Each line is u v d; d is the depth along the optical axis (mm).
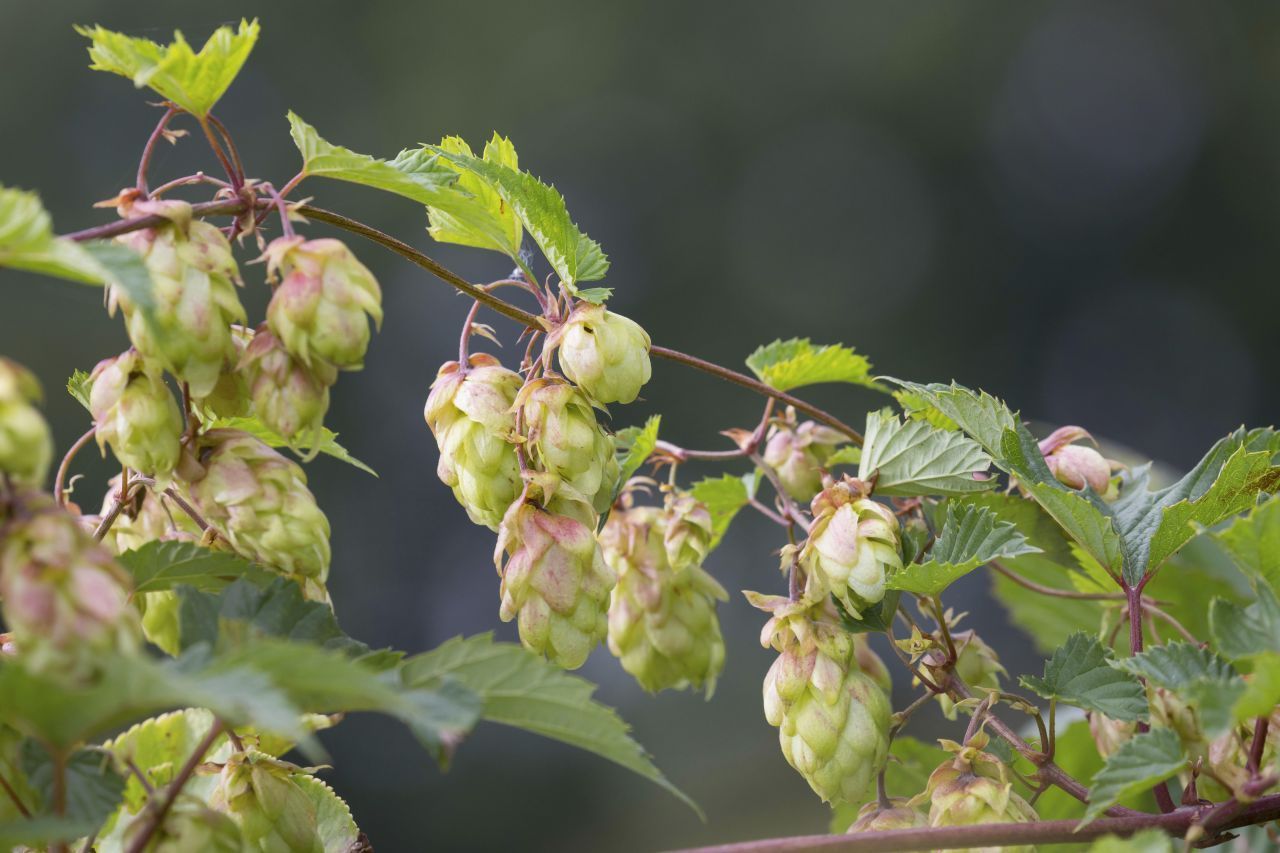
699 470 5176
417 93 7293
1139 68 8031
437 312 6320
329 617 1442
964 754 1489
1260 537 1436
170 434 1451
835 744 1495
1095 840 1461
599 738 1434
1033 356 7730
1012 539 1497
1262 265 7754
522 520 1487
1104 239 7859
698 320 7516
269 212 1465
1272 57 8000
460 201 1498
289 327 1447
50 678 1393
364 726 4926
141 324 1439
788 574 1524
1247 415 7570
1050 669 1495
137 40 1453
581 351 1494
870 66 7707
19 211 1403
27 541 1396
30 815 1418
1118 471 1554
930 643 1509
